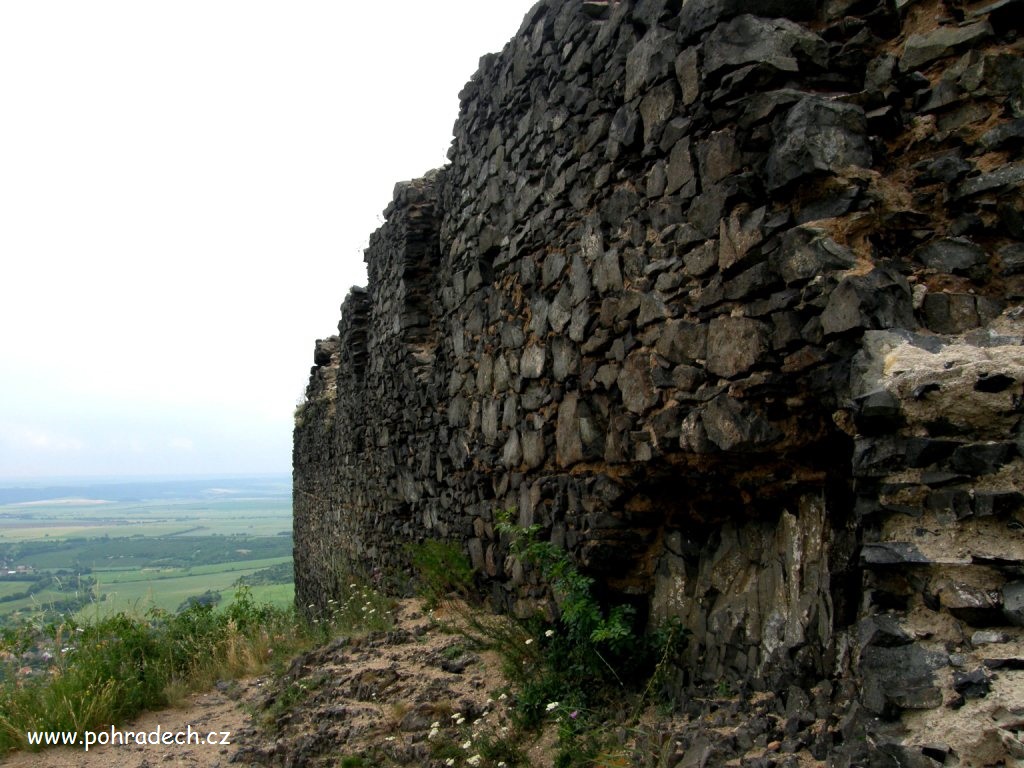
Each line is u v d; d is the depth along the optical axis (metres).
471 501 7.16
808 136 3.30
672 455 4.17
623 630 4.32
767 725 3.37
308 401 16.86
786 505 3.90
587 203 5.05
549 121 5.62
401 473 9.36
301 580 17.23
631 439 4.46
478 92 7.12
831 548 3.58
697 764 3.26
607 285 4.71
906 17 3.53
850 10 3.64
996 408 2.57
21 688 6.09
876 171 3.33
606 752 3.73
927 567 2.63
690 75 3.97
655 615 4.65
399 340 9.29
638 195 4.48
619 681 4.37
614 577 4.90
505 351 6.39
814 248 3.24
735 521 4.26
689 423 3.95
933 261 3.20
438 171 8.61
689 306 3.99
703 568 4.39
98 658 6.44
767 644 3.79
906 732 2.42
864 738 2.71
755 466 3.80
